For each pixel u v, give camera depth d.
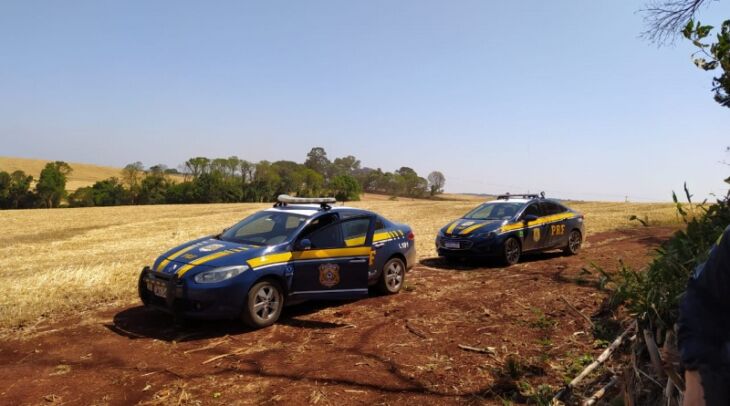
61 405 3.92
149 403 3.97
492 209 11.90
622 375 3.50
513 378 4.39
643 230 18.08
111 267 10.59
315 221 6.86
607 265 10.03
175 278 5.80
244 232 7.07
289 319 6.54
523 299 7.39
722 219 3.25
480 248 10.61
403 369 4.68
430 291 8.26
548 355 4.95
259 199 90.88
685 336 1.34
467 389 4.22
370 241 7.32
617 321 5.40
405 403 3.97
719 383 1.25
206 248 6.39
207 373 4.59
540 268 10.31
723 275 1.29
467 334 5.77
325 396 4.08
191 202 84.62
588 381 4.16
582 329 5.72
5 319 6.18
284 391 4.18
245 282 5.89
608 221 21.91
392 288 8.06
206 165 90.00
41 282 8.53
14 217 40.62
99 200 81.25
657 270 3.39
